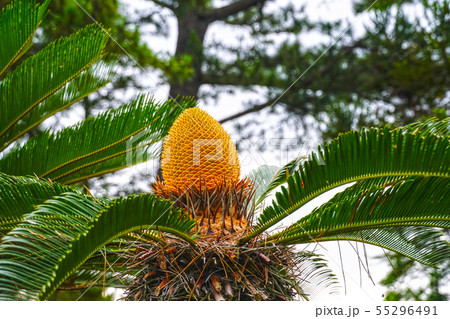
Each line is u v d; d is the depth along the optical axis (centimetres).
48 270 227
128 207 245
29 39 380
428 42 845
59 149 402
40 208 243
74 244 229
